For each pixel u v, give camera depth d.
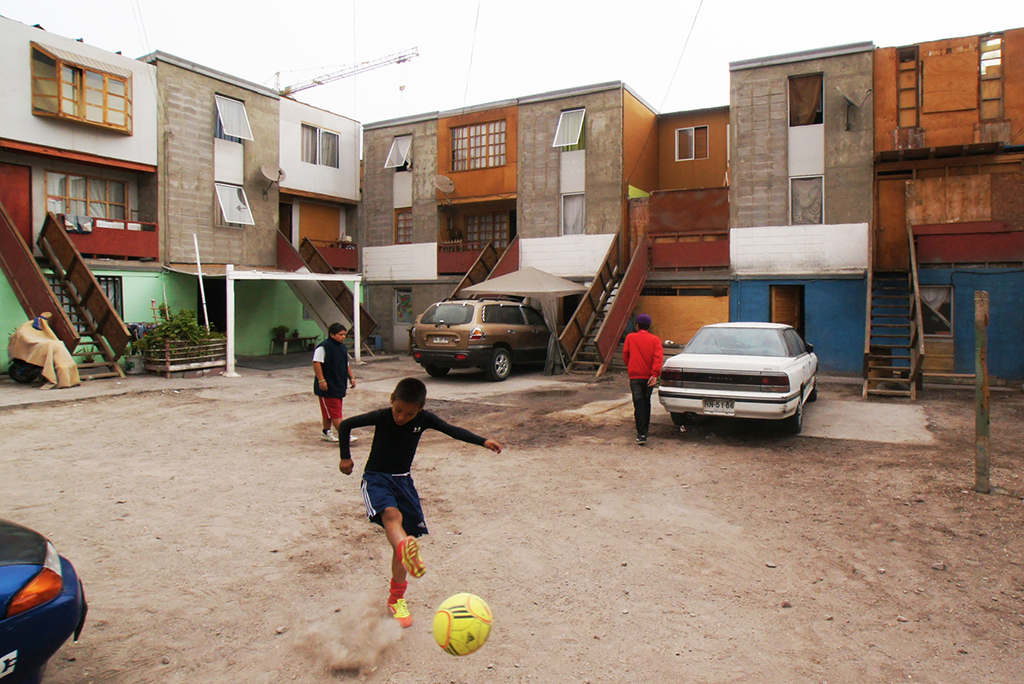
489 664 3.29
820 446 7.98
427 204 21.73
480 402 11.55
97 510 5.59
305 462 7.29
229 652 3.39
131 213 17.38
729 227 16.52
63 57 15.02
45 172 15.61
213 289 18.67
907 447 7.83
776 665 3.29
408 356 20.41
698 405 8.22
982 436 5.97
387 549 4.80
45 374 12.34
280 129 20.66
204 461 7.31
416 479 6.64
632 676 3.19
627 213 18.42
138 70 16.70
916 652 3.41
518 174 19.66
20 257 13.82
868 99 15.08
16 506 5.67
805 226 15.74
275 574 4.35
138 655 3.35
